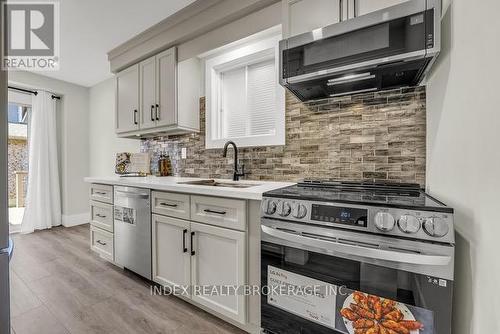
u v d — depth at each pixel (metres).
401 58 1.08
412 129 1.44
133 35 2.36
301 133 1.83
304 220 1.08
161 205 1.80
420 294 0.87
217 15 1.81
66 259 2.52
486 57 0.72
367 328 0.97
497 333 0.66
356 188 1.40
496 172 0.67
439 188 1.11
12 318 1.56
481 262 0.75
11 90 3.32
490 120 0.70
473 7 0.80
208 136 2.40
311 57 1.29
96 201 2.40
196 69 2.43
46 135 3.57
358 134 1.61
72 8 1.94
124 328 1.48
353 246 0.94
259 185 1.72
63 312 1.62
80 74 3.41
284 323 1.19
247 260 1.38
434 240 0.84
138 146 3.16
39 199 3.51
